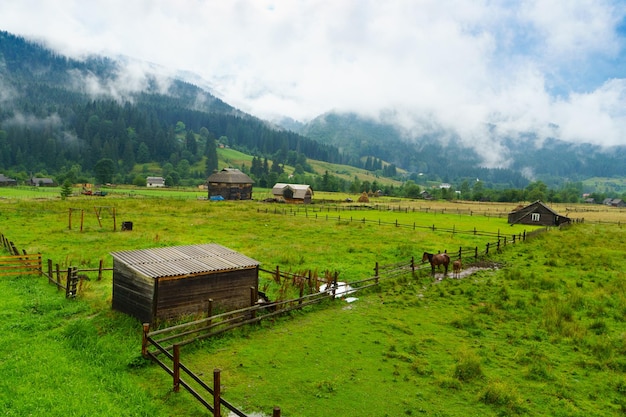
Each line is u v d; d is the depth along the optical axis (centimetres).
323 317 2047
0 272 2447
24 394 1201
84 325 1686
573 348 1722
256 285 2116
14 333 1639
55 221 4909
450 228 6122
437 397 1326
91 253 3206
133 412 1173
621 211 13050
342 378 1422
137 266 1819
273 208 8412
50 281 2339
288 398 1290
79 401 1194
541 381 1441
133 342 1598
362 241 4409
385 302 2323
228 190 10769
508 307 2244
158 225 4997
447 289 2612
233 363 1509
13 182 15738
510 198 17012
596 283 2747
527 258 3697
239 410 1153
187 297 1838
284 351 1627
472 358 1523
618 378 1459
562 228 6419
